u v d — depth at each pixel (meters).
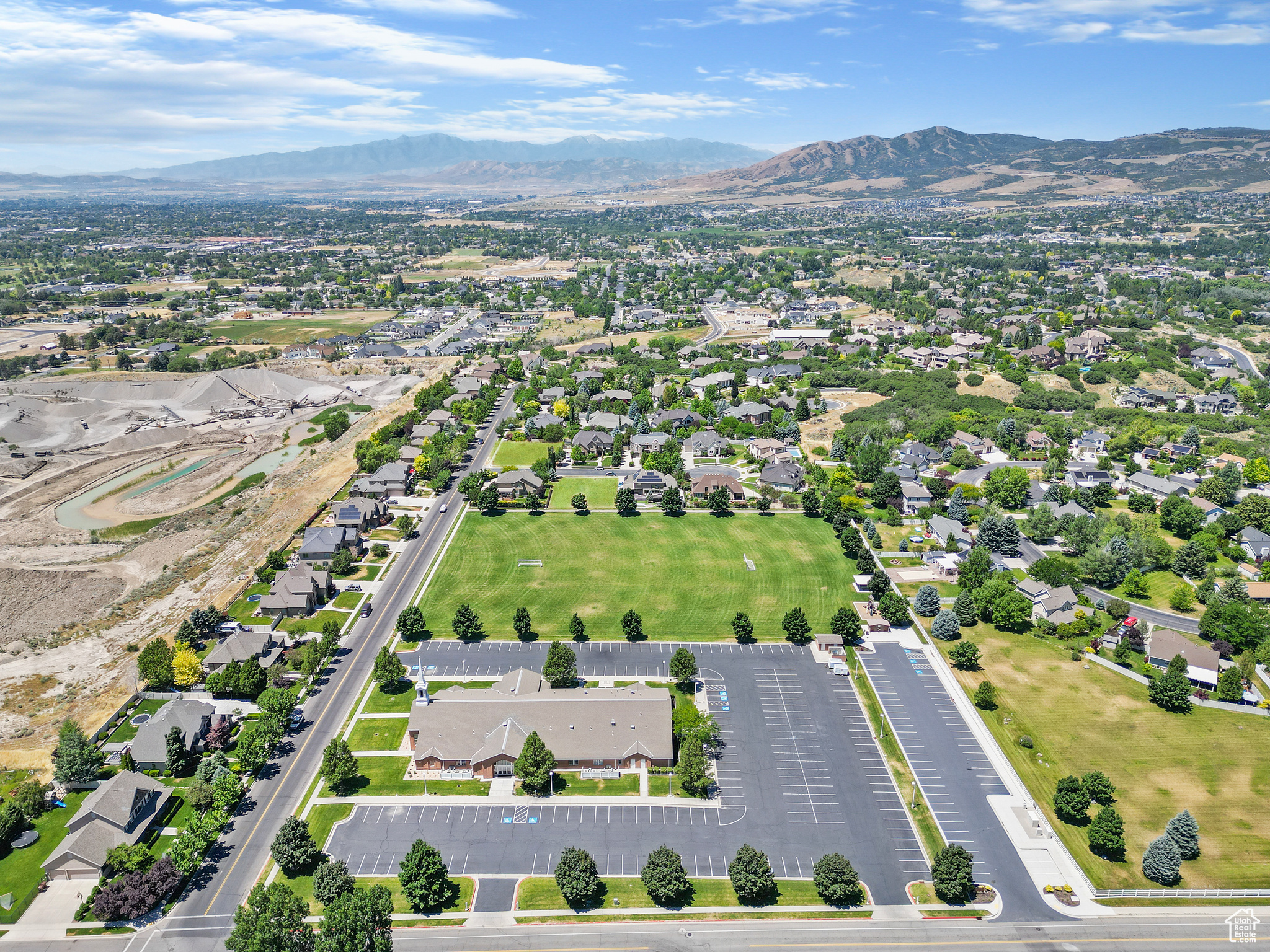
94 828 110.69
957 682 149.12
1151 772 126.50
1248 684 146.62
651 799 122.69
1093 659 155.62
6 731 140.12
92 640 170.62
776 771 128.12
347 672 152.75
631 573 189.62
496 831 116.31
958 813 119.81
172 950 97.44
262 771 127.69
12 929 100.44
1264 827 115.69
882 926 101.88
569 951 98.19
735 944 99.44
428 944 98.69
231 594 180.38
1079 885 107.69
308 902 103.69
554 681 144.75
